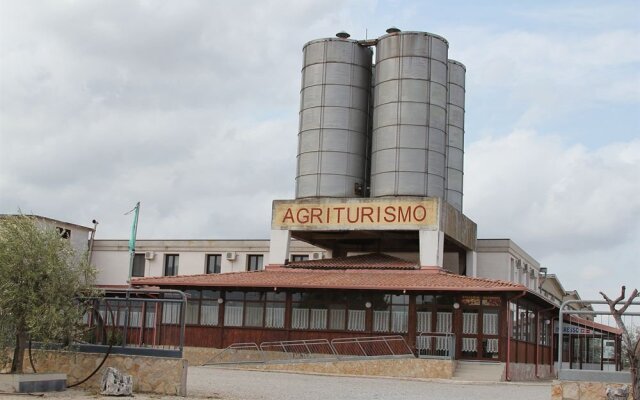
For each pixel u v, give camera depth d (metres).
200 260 59.69
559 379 20.50
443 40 44.75
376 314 36.88
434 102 43.75
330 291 37.59
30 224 21.20
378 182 43.31
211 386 24.11
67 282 21.06
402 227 40.62
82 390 21.20
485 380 33.38
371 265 41.00
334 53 45.22
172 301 21.78
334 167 44.09
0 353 21.00
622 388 19.72
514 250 52.00
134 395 20.61
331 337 37.22
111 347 21.80
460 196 48.66
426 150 43.06
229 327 38.75
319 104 44.88
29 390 20.25
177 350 21.41
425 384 30.09
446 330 35.97
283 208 42.88
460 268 48.16
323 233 43.94
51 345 21.94
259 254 58.56
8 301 20.20
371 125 46.19
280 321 38.12
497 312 35.53
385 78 44.00
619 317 18.89
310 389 25.02
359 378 31.97
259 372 33.16
